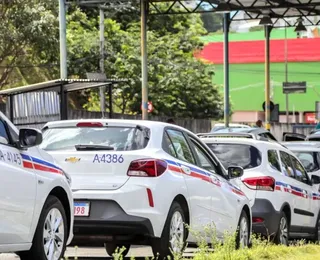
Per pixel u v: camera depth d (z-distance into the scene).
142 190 20.22
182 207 21.78
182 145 22.77
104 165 20.47
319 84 166.50
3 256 22.50
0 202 16.16
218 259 19.48
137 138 21.16
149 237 20.42
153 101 94.62
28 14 69.50
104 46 89.19
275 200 27.50
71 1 60.09
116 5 81.50
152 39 97.94
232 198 25.09
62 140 21.64
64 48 55.34
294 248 24.48
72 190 20.34
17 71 81.88
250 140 28.28
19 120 43.34
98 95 94.12
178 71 98.75
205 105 104.00
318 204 32.72
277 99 170.00
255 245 23.39
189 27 113.94
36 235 17.86
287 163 30.06
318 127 72.38
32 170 17.64
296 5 68.56
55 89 44.25
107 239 20.91
